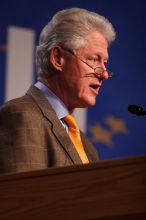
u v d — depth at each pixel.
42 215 2.88
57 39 4.35
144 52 8.33
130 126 8.21
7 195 2.93
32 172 2.92
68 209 2.85
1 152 3.86
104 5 8.20
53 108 4.28
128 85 8.20
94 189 2.83
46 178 2.90
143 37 8.35
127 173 2.80
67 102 4.34
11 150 3.85
